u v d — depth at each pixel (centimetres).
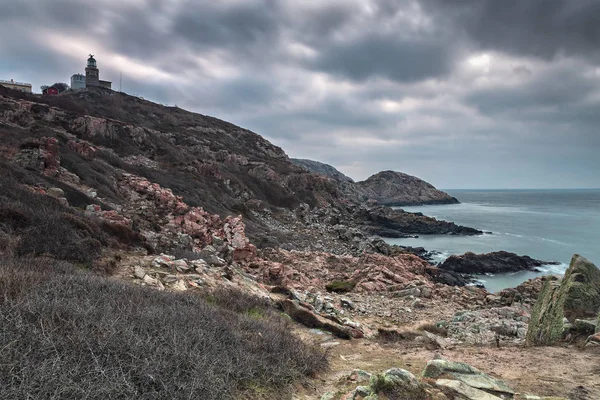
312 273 2206
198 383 416
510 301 1797
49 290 571
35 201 1512
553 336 848
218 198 4791
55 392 330
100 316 523
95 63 9825
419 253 4772
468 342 984
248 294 1170
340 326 1059
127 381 383
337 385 583
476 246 5247
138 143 5550
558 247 4934
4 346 373
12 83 8725
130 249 1451
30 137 3319
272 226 4747
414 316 1385
